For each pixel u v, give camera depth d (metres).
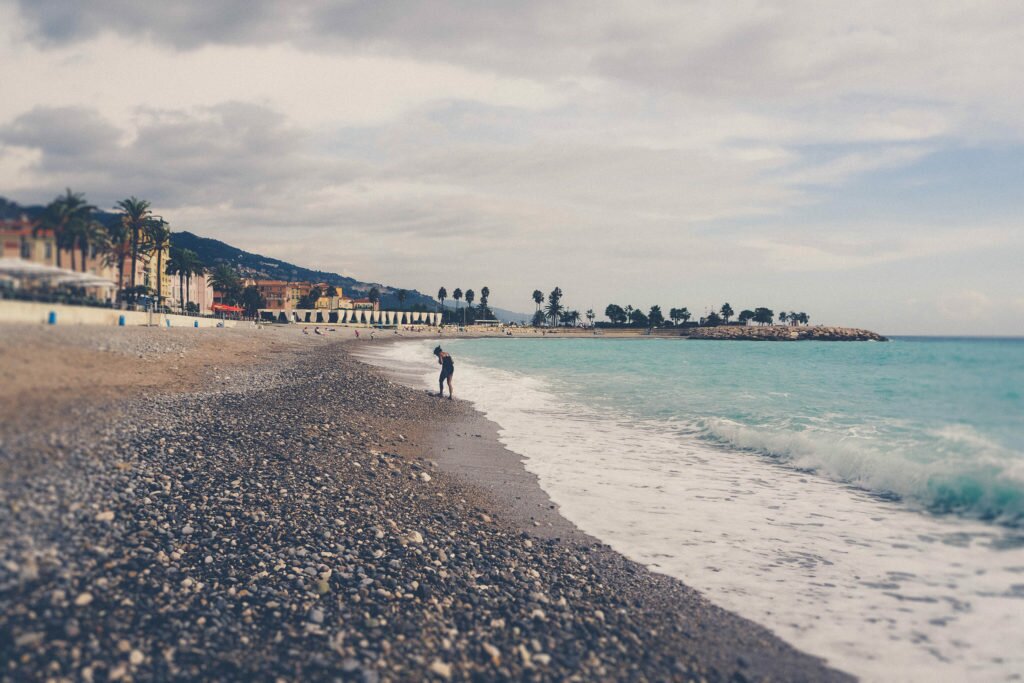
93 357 16.27
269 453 13.48
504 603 7.48
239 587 7.30
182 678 5.50
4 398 10.41
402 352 78.25
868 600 7.77
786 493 12.77
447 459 15.80
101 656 5.58
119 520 8.24
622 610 7.50
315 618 6.73
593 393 32.03
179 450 12.09
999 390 30.39
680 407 26.06
